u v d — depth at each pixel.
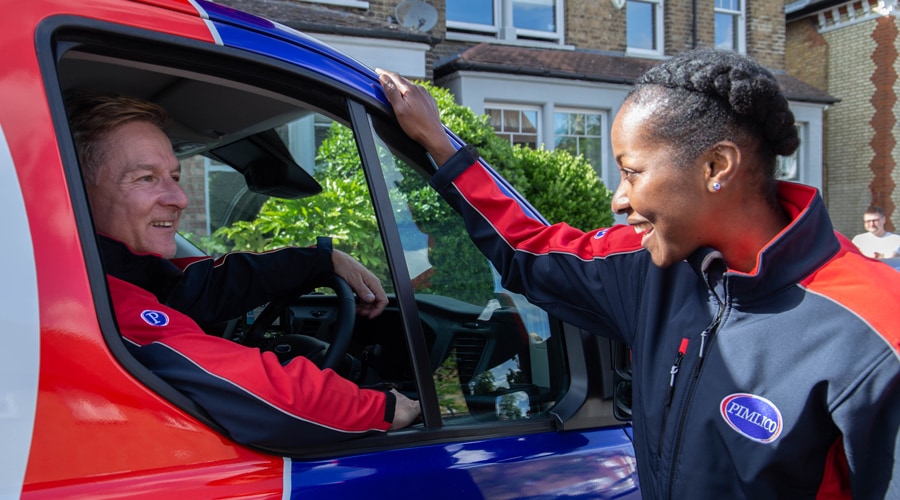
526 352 1.48
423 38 7.66
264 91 1.27
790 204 0.95
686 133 0.90
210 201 2.15
